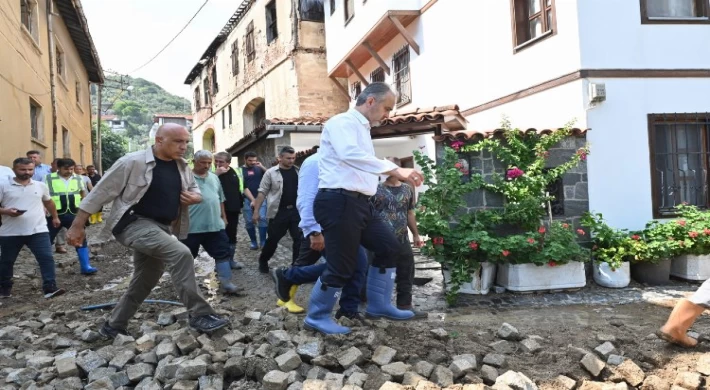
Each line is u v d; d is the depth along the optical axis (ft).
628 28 24.03
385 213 15.89
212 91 94.12
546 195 21.50
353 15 45.27
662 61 24.32
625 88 23.82
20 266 27.61
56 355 13.26
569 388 11.36
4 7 33.37
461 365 11.53
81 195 27.09
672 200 24.64
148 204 13.30
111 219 13.14
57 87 49.24
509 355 12.83
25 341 14.57
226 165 25.11
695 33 24.68
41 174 31.17
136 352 12.73
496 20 29.43
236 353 11.93
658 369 12.55
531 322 16.74
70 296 20.85
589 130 23.26
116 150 120.57
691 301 13.12
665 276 21.97
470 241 19.65
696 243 21.74
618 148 23.61
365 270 14.75
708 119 24.68
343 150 11.61
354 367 11.33
